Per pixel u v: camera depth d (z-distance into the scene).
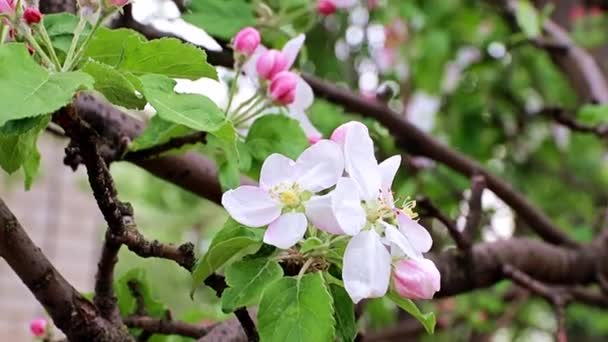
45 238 2.31
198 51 0.50
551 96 1.58
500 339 2.03
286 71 0.61
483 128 1.49
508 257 0.84
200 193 0.72
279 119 0.61
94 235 2.42
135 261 2.26
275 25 0.73
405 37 1.52
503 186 0.98
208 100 0.49
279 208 0.50
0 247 0.53
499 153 1.58
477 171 0.98
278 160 0.50
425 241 0.50
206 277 0.52
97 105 0.67
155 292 0.72
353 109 0.92
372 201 0.50
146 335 0.66
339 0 0.81
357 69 1.64
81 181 2.17
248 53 0.61
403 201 0.56
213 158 0.68
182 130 0.61
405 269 0.50
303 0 0.73
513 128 1.52
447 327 1.42
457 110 1.49
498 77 1.50
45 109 0.45
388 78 1.54
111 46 0.52
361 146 0.50
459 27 1.49
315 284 0.49
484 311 1.39
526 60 1.52
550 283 0.94
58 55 0.54
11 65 0.45
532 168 1.66
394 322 1.55
